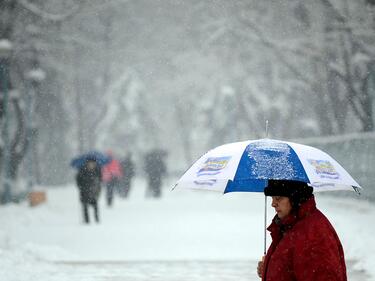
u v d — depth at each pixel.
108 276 30.84
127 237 50.59
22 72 111.56
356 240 41.94
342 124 115.25
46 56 120.62
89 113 177.25
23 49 105.50
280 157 14.91
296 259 13.34
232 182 17.50
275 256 13.71
